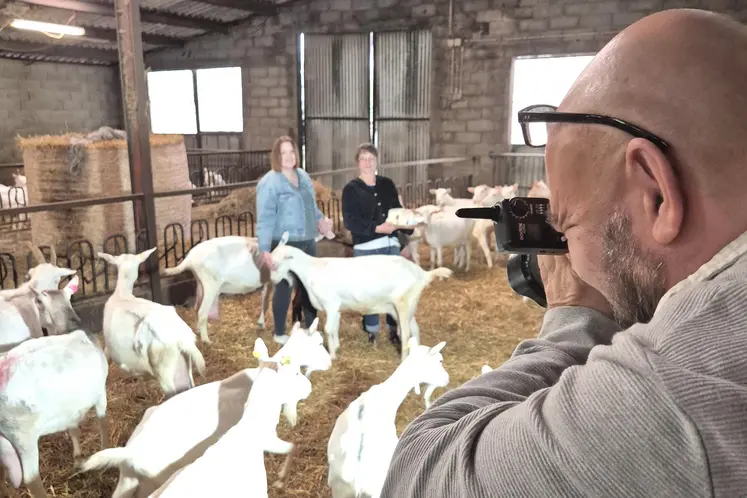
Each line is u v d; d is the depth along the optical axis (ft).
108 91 51.49
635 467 1.46
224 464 6.72
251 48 45.91
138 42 17.02
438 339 15.92
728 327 1.50
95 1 32.55
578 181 1.90
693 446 1.38
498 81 38.24
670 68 1.71
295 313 15.88
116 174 22.54
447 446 2.06
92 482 9.54
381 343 15.55
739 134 1.60
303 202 14.57
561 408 1.65
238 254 15.66
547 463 1.61
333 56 43.57
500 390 2.28
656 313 1.69
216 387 8.45
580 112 1.88
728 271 1.62
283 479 9.28
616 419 1.50
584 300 2.61
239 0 40.37
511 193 25.29
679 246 1.70
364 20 41.91
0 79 43.78
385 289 13.64
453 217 22.53
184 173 26.03
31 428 8.10
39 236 23.93
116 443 10.66
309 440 10.66
